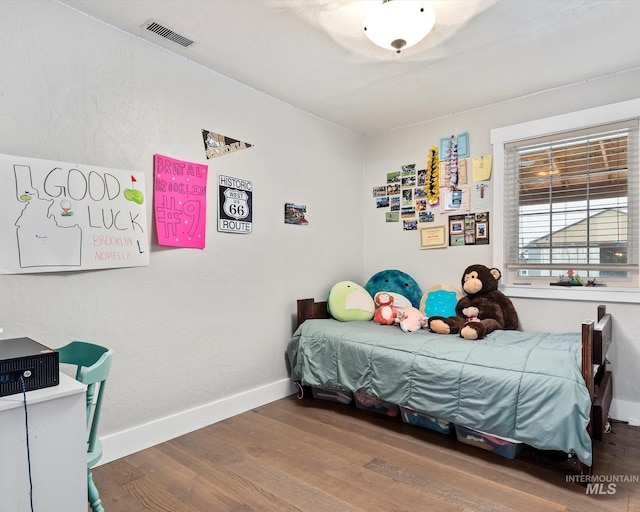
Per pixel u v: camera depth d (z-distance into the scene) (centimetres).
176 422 228
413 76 254
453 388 207
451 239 317
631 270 248
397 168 349
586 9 185
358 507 163
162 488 177
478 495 170
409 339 242
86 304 191
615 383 249
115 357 202
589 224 261
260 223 278
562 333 257
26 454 110
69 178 184
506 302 276
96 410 142
